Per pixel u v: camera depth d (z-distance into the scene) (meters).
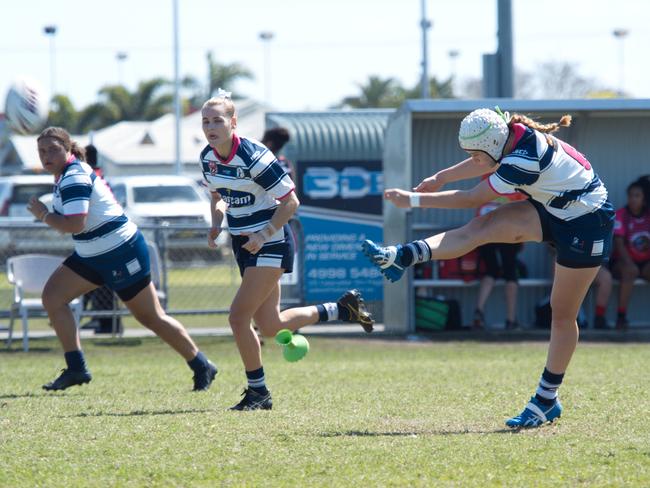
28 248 59.72
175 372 35.62
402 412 24.72
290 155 55.00
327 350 43.66
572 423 22.72
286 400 27.11
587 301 52.06
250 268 25.09
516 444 20.38
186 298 58.69
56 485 17.48
